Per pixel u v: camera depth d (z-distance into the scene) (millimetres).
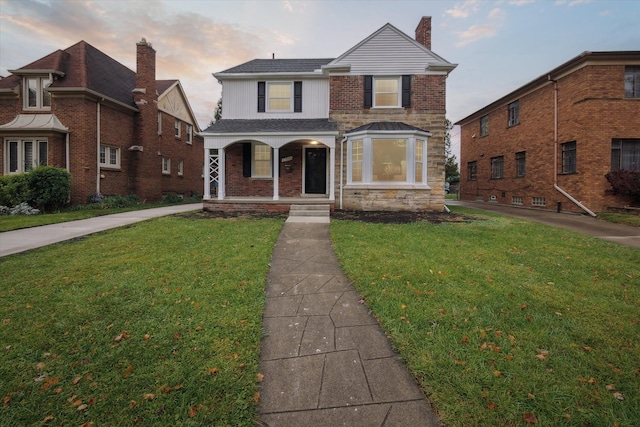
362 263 5066
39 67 13742
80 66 14195
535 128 14797
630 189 11102
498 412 2080
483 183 19688
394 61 12516
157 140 17703
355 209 11695
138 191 16266
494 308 3523
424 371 2484
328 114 13328
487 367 2518
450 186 43750
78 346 2814
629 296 3928
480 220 9648
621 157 12023
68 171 13156
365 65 12570
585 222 10305
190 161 22750
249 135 11688
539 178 14523
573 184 12648
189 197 22047
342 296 3955
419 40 13992
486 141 19219
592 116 11906
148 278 4391
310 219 9570
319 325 3258
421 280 4328
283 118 13461
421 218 9891
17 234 7316
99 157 14266
